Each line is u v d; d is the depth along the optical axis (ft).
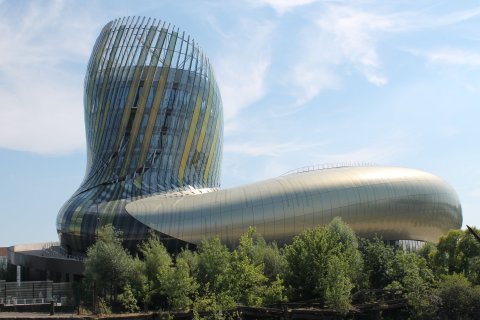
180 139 330.95
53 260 268.21
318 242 183.73
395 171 276.00
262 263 185.06
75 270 253.44
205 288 165.27
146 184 312.71
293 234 248.93
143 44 332.60
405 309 183.32
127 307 175.22
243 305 168.86
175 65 334.85
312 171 276.21
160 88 327.67
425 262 205.77
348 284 168.25
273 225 246.88
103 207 275.18
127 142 320.70
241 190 259.19
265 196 250.98
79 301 194.49
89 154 345.72
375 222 260.01
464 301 169.37
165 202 263.49
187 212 251.60
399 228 266.57
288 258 187.21
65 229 280.31
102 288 185.98
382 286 197.47
